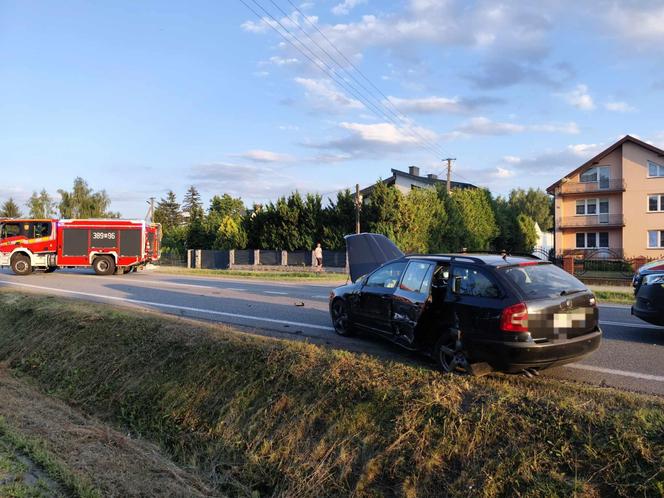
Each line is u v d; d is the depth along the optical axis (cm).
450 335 550
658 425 362
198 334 699
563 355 501
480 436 395
